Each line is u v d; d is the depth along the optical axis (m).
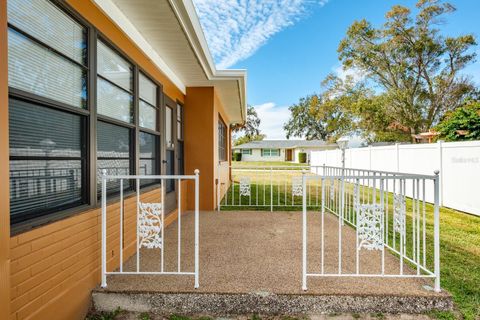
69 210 2.04
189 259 2.97
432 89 17.19
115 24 2.76
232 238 3.75
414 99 17.36
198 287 2.31
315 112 22.09
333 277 2.53
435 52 16.64
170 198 4.73
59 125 2.01
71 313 2.02
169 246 3.40
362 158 10.27
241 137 42.16
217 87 5.93
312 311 2.22
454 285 2.54
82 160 2.27
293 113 37.91
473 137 8.75
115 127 2.89
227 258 3.00
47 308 1.78
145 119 3.77
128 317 2.19
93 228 2.34
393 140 17.47
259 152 37.00
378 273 2.64
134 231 3.19
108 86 2.74
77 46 2.21
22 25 1.68
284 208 6.08
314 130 37.09
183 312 2.23
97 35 2.46
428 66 17.11
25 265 1.63
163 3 2.71
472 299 2.34
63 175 2.05
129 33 3.04
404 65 16.98
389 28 17.00
